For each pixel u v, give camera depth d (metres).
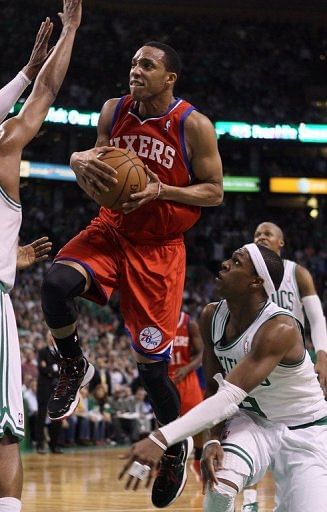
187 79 25.77
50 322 4.05
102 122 4.18
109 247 4.12
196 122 4.06
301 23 27.58
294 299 5.53
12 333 3.40
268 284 3.75
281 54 27.05
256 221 26.66
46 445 13.05
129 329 4.15
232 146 25.36
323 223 27.16
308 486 3.69
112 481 8.52
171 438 3.38
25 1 24.28
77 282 3.99
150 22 26.20
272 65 26.73
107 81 24.31
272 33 27.31
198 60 26.17
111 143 4.14
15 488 3.30
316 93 26.75
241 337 3.78
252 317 3.78
